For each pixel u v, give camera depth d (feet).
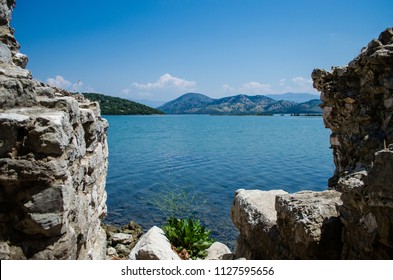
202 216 49.37
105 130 26.58
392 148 11.84
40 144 12.51
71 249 13.83
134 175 83.76
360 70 23.98
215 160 113.70
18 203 12.67
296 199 17.24
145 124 405.39
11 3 23.20
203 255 25.38
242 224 21.84
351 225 13.82
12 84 13.61
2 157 12.26
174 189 68.18
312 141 190.80
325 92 26.91
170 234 26.23
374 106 22.84
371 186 12.38
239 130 308.19
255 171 92.17
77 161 16.51
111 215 49.83
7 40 21.90
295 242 15.72
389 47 21.68
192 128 336.90
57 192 12.70
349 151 24.45
